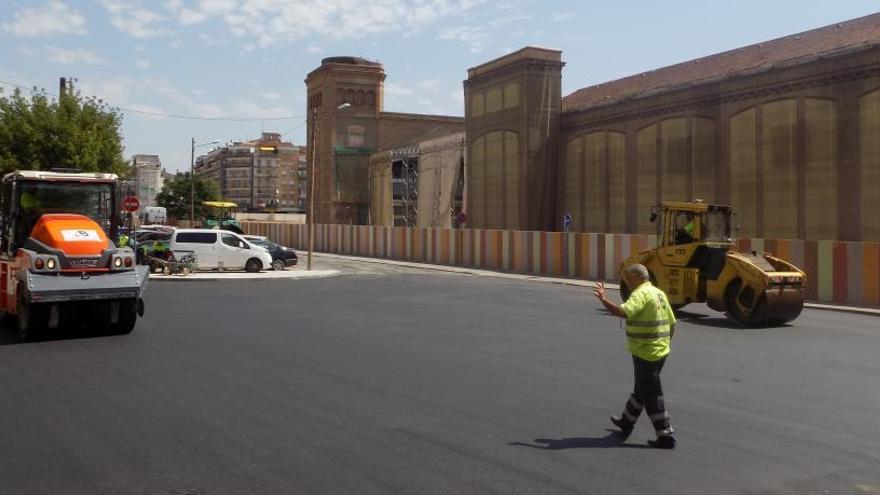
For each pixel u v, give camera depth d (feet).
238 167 504.84
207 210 298.35
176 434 23.06
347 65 236.02
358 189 234.17
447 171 176.65
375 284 89.71
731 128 104.83
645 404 22.25
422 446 21.99
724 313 59.62
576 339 44.29
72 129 130.00
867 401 28.45
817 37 102.58
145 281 45.42
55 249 42.19
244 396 28.37
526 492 18.12
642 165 120.78
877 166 86.63
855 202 88.84
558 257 106.01
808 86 94.32
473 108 156.76
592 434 23.47
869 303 67.15
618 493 18.12
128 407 26.48
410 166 201.36
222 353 38.32
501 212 147.23
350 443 22.24
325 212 237.25
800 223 95.30
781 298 51.31
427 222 185.68
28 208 45.78
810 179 94.12
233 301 66.95
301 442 22.31
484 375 32.96
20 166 127.75
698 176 110.32
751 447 22.16
